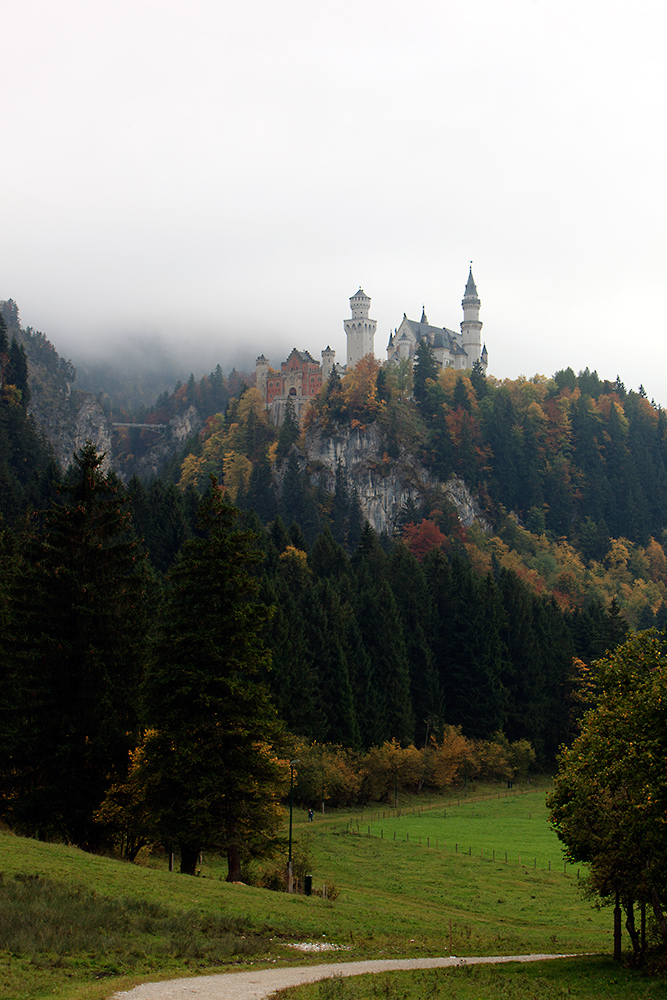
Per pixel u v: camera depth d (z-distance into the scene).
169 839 48.06
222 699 48.94
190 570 50.81
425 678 135.75
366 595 140.50
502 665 142.12
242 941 32.88
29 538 99.12
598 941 49.22
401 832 90.81
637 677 37.94
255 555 51.38
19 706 53.84
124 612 55.50
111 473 60.56
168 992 24.39
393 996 25.70
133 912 32.88
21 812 50.50
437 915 52.88
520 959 38.66
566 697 147.75
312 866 65.00
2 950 26.42
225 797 47.97
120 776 52.06
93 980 25.23
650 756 34.94
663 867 35.75
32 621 53.88
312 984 26.66
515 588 160.12
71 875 36.44
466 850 81.19
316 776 97.25
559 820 40.72
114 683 52.88
